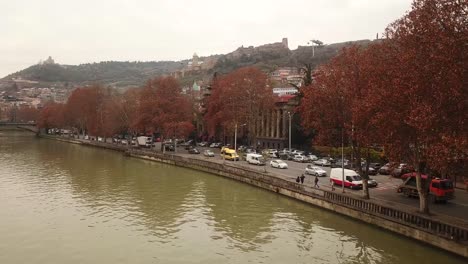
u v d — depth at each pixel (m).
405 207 48.06
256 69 118.88
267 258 38.16
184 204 58.59
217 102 127.88
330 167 86.38
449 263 35.72
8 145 165.00
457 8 35.50
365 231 45.38
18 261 37.00
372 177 72.94
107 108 161.12
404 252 38.81
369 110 44.25
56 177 81.12
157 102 123.00
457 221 41.44
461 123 35.12
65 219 50.47
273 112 128.88
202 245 41.62
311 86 59.12
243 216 52.19
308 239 43.06
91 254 38.97
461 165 39.22
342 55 56.38
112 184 74.25
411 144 46.25
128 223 49.09
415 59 39.34
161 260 37.69
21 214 52.44
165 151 127.38
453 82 34.47
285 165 85.38
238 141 143.62
